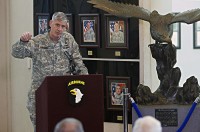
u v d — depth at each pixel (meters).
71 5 9.02
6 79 9.66
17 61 9.58
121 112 8.78
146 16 7.58
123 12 7.73
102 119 5.98
